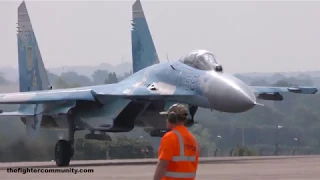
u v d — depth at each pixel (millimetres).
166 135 37969
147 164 88625
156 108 87250
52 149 124250
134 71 110438
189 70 83688
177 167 37875
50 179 64250
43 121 99688
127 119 87125
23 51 111875
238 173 67500
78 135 130250
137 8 109875
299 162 86312
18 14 112188
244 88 79062
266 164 81938
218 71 82062
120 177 64812
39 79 109000
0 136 123500
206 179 61406
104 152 131250
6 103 88375
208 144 185750
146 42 108875
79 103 89812
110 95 85438
